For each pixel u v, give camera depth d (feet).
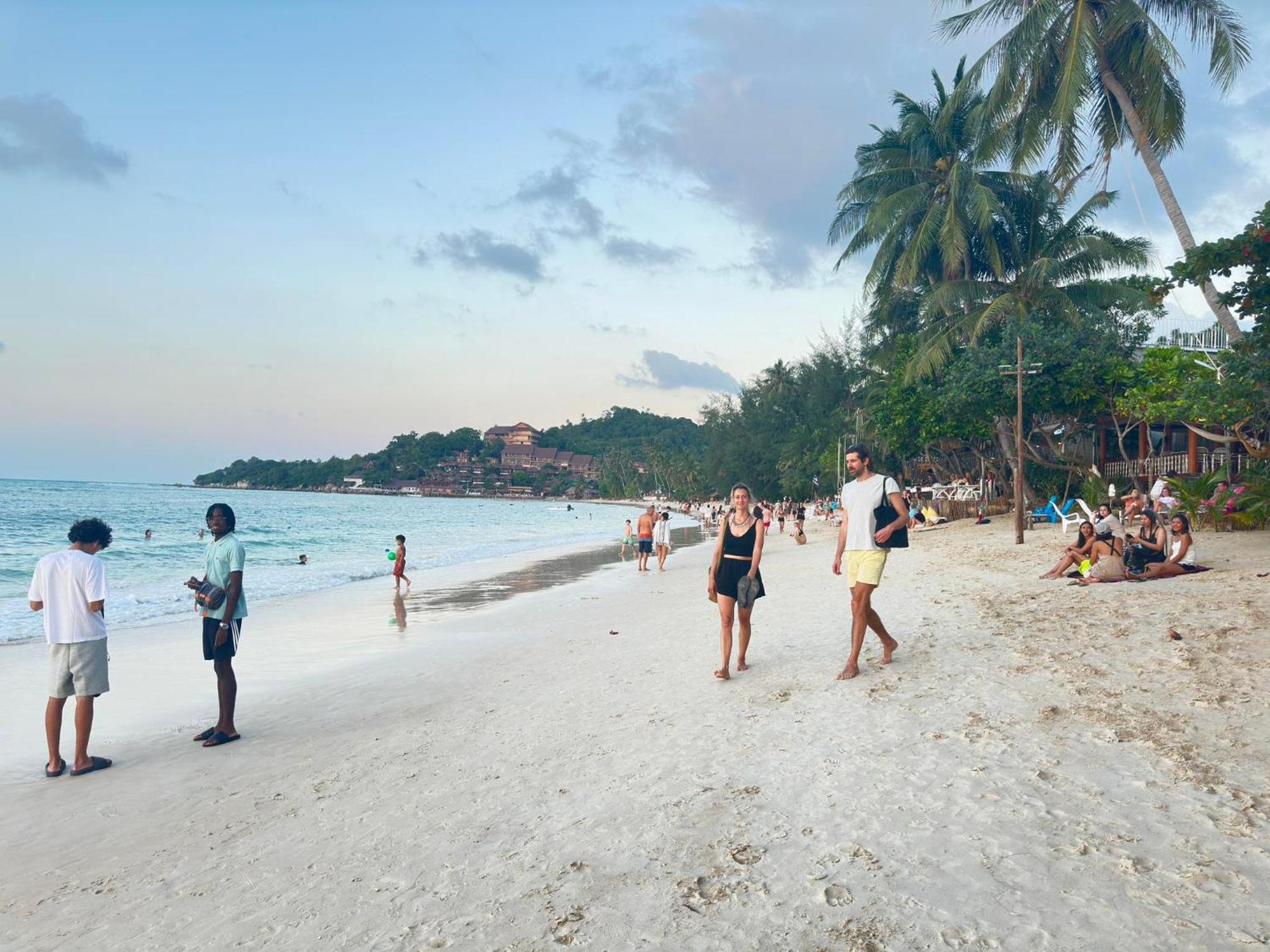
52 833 15.39
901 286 106.52
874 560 21.09
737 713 19.36
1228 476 53.36
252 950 10.28
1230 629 21.20
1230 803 11.69
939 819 12.23
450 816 14.42
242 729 22.81
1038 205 94.94
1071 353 78.48
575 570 78.89
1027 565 44.04
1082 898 9.65
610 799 14.44
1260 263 36.73
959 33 74.69
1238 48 62.08
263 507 352.49
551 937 9.87
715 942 9.45
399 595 58.85
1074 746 14.62
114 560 95.91
